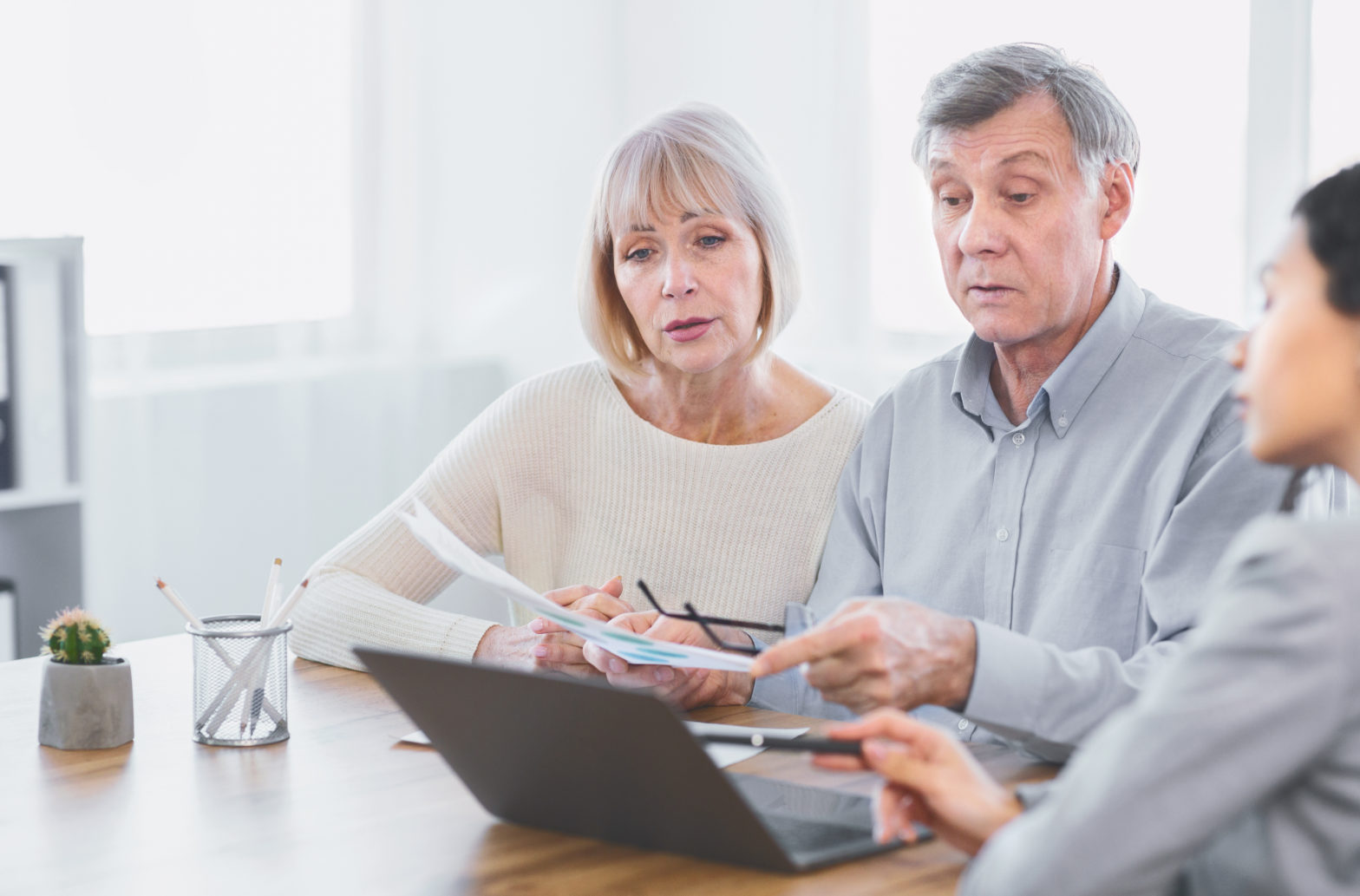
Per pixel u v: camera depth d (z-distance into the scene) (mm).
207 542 3342
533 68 3727
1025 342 1550
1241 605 732
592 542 1812
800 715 1575
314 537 3514
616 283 1778
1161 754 719
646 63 3689
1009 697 1201
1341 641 698
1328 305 774
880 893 993
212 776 1248
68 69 3061
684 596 1780
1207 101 2584
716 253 1667
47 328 2840
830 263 3211
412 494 1846
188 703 1478
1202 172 2600
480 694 1026
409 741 1352
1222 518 1382
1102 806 730
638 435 1803
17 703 1483
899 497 1659
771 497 1773
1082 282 1504
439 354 3717
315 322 3492
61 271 2854
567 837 1108
